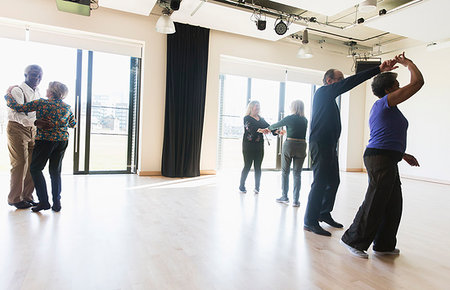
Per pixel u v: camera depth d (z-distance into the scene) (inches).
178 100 229.6
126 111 234.5
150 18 225.1
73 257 78.4
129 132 235.8
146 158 229.1
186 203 145.2
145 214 122.9
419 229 118.8
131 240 92.9
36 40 201.0
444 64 267.3
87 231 99.0
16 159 119.0
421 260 87.1
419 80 78.2
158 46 228.5
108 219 113.4
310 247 93.0
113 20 214.4
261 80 291.6
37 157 113.2
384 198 83.7
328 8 187.8
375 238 90.8
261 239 98.8
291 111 148.7
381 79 89.8
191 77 233.5
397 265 82.7
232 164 286.7
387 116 84.4
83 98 220.4
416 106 288.4
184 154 231.8
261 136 176.6
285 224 116.6
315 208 107.7
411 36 236.1
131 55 227.6
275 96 298.5
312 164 108.7
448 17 196.9
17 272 68.9
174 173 227.5
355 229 88.4
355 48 306.5
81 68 218.5
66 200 139.7
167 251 85.5
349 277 73.7
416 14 194.2
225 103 278.4
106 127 229.1
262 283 68.9
